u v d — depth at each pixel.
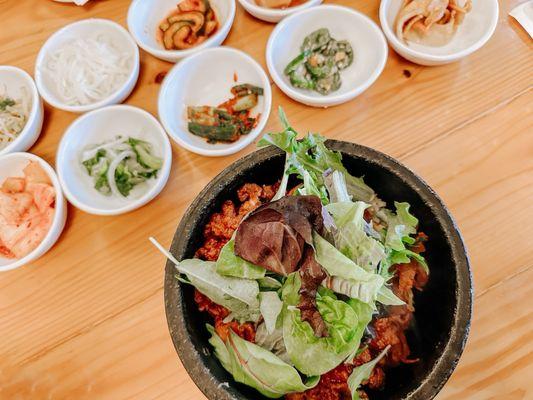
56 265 0.32
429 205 0.23
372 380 0.23
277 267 0.22
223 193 0.25
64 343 0.31
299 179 0.26
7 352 0.31
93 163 0.34
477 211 0.31
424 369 0.21
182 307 0.22
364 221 0.24
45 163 0.33
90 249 0.33
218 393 0.21
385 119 0.34
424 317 0.24
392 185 0.25
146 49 0.36
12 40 0.39
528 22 0.35
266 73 0.37
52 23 0.39
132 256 0.32
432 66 0.35
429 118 0.34
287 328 0.22
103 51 0.37
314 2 0.36
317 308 0.22
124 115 0.35
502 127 0.33
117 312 0.31
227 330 0.24
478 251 0.30
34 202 0.33
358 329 0.21
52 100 0.35
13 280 0.32
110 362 0.30
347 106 0.35
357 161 0.25
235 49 0.35
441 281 0.23
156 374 0.29
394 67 0.36
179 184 0.34
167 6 0.40
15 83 0.37
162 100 0.34
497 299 0.29
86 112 0.35
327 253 0.21
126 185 0.34
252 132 0.33
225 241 0.26
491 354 0.28
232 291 0.22
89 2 0.40
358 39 0.37
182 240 0.24
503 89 0.34
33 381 0.30
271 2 0.37
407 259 0.24
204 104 0.37
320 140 0.25
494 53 0.35
